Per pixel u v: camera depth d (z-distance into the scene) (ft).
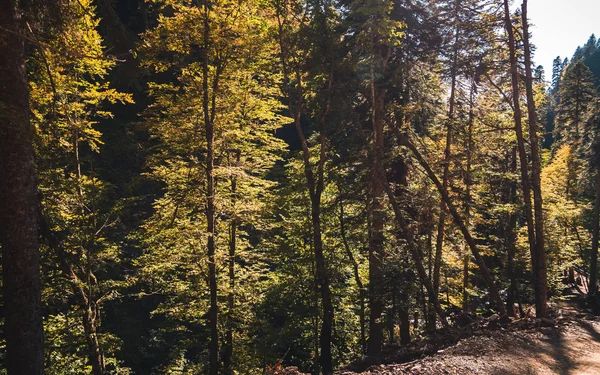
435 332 43.27
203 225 49.67
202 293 50.52
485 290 84.38
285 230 66.59
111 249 43.86
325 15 51.83
